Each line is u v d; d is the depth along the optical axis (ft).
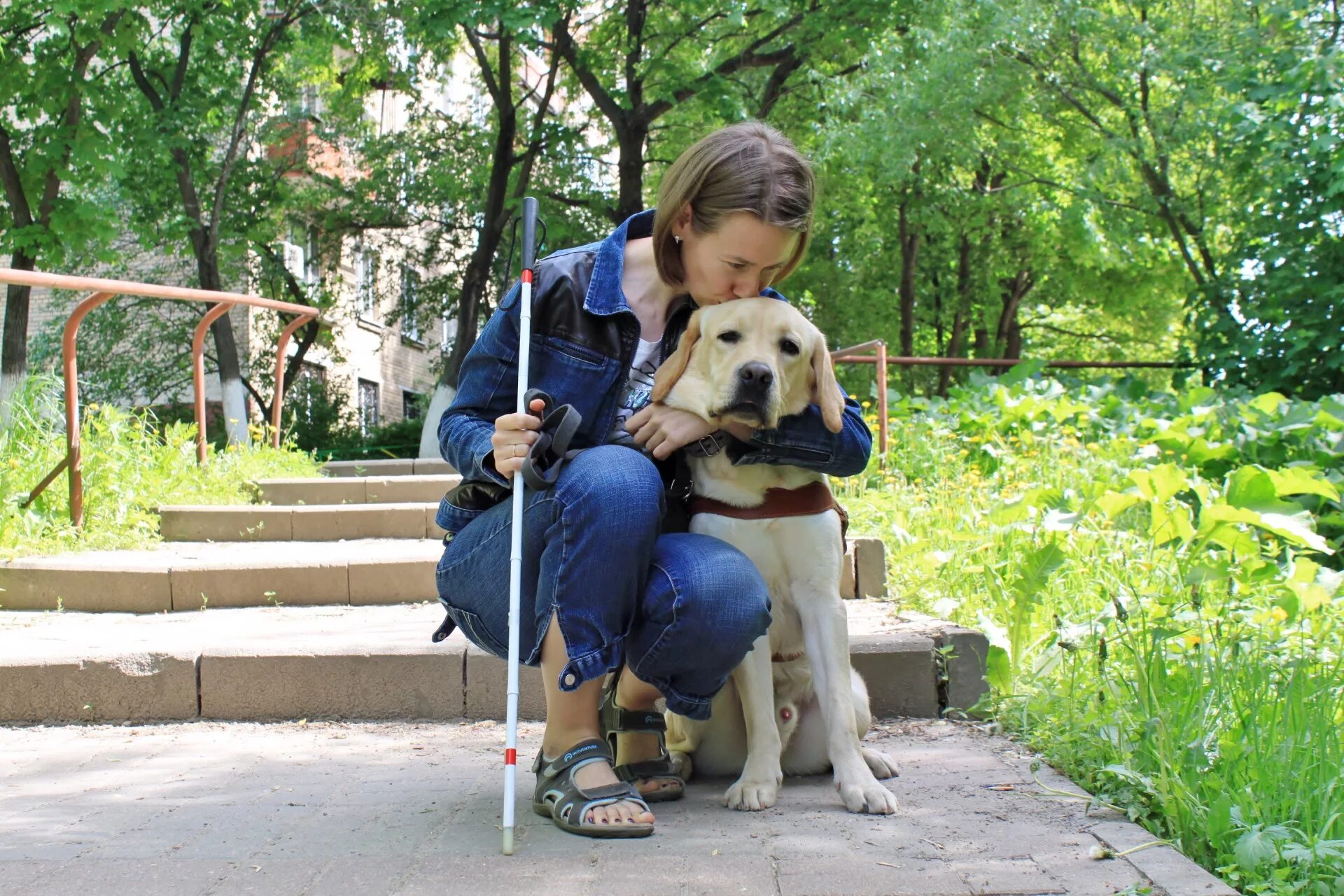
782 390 8.22
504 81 45.98
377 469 28.40
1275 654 10.23
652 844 7.27
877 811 7.98
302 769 9.75
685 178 8.09
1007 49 40.34
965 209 53.98
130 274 58.03
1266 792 7.41
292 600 16.21
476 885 6.49
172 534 19.85
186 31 42.75
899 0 41.98
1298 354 30.68
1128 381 28.99
